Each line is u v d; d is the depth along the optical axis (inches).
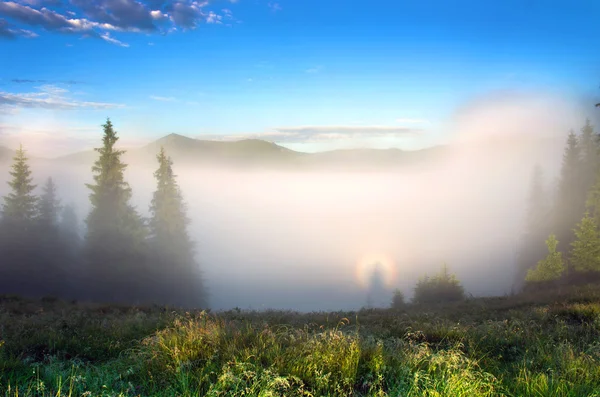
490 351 238.1
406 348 220.7
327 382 162.6
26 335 274.8
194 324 259.0
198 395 149.5
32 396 149.6
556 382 163.0
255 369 168.1
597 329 308.2
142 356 201.8
